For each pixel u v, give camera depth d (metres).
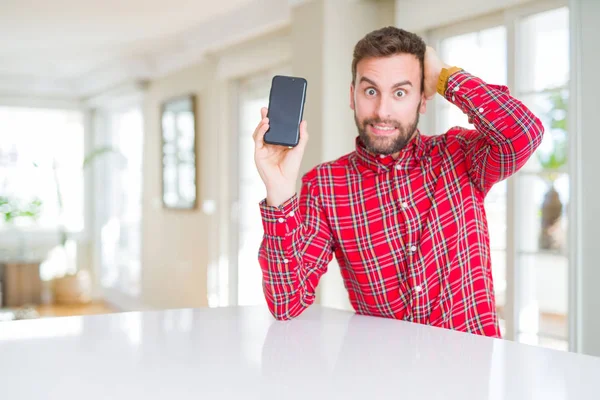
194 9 4.38
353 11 3.42
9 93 7.20
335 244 1.37
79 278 7.18
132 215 6.74
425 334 1.11
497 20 2.79
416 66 1.21
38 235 7.36
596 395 0.76
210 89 5.14
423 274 1.27
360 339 1.06
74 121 7.57
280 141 1.16
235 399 0.74
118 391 0.77
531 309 2.74
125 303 6.84
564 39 2.55
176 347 1.00
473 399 0.74
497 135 1.18
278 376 0.84
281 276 1.21
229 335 1.09
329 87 3.35
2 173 7.18
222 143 4.94
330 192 1.34
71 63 6.56
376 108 1.21
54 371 0.86
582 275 2.48
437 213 1.28
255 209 4.74
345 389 0.78
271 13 4.00
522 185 2.76
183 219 5.59
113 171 7.26
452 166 1.31
